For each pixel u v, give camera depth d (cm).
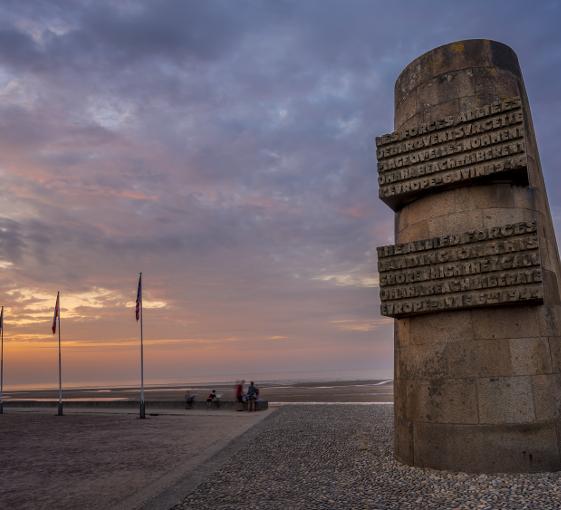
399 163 1120
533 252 934
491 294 957
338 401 3023
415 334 1084
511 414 944
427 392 1032
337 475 1023
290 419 2095
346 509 789
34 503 964
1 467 1338
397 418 1139
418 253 1053
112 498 973
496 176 1018
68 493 1030
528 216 1038
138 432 1986
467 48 1116
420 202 1134
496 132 1006
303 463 1169
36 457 1479
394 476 976
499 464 935
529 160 1050
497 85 1090
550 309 1005
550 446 933
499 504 758
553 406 955
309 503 834
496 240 972
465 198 1059
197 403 2930
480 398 963
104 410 3053
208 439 1717
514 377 954
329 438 1528
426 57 1166
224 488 977
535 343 966
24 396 5606
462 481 897
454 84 1108
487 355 974
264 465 1173
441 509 759
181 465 1266
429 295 1025
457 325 1010
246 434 1716
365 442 1408
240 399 2784
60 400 2906
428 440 1016
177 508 857
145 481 1108
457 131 1046
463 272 987
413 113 1173
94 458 1430
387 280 1080
